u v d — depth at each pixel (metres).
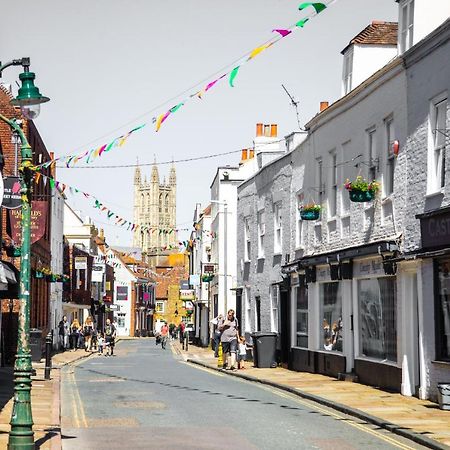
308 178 34.75
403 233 24.22
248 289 47.19
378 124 26.67
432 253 21.25
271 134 59.69
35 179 37.97
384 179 26.20
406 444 15.60
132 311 139.00
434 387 21.84
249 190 46.97
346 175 29.91
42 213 34.97
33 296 50.69
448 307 21.27
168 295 163.75
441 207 21.55
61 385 28.58
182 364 44.66
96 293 94.50
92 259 87.88
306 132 38.41
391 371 24.95
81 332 69.62
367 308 27.70
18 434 13.70
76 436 16.44
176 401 22.97
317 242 33.59
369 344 27.53
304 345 34.81
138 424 18.19
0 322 38.12
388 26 30.92
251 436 16.42
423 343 22.55
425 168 22.83
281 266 38.59
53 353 56.25
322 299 32.62
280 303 38.53
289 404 22.39
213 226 72.25
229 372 35.09
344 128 30.05
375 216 26.64
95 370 37.88
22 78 14.04
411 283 23.97
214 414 19.95
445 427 17.11
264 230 43.47
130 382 29.97
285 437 16.33
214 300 69.38
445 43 21.78
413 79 23.78
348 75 31.05
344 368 29.34
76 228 91.31
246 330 46.94
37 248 51.09
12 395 23.53
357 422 18.70
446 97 21.81
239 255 49.56
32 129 46.78
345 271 28.91
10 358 40.97
